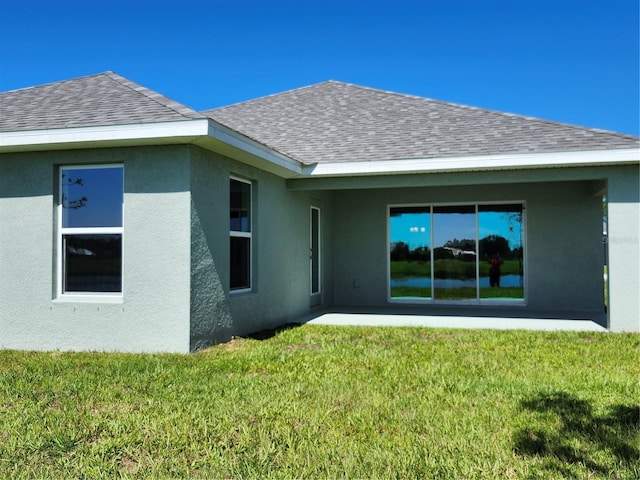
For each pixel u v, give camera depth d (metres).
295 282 10.77
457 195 12.59
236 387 5.02
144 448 3.55
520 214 12.26
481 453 3.45
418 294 12.89
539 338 7.96
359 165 9.59
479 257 12.52
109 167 7.24
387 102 12.99
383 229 13.08
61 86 8.69
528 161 8.77
